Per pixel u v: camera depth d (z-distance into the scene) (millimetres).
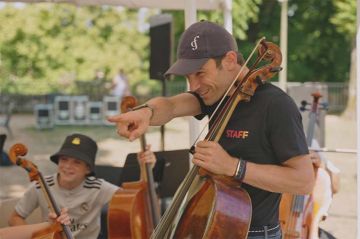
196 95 2957
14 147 3482
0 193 9352
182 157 5562
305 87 7082
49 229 3449
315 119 4898
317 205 4539
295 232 4109
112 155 13773
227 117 2512
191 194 2619
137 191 4055
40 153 13727
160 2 6488
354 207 8422
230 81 2576
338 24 21609
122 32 24859
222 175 2553
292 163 2439
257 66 2592
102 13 24609
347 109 20062
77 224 4051
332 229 7207
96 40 24516
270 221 2648
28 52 23328
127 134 2686
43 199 4062
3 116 20906
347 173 11141
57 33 23812
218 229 2428
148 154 4379
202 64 2492
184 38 2564
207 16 15617
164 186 5477
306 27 24297
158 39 7551
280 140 2451
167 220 2646
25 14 22938
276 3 23000
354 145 14383
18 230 3416
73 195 4055
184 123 19859
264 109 2502
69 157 3967
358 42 3838
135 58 25094
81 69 24281
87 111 19312
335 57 24484
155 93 23844
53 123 18922
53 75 23781
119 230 3922
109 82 23703
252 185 2451
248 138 2521
